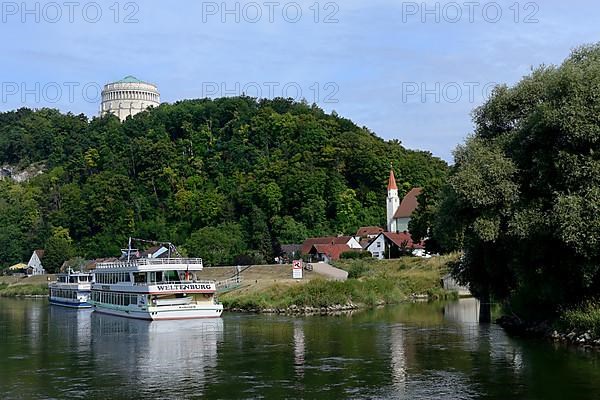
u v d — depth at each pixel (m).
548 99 40.59
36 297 135.12
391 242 130.75
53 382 32.50
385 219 166.25
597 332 36.88
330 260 122.06
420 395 27.25
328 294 74.62
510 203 39.69
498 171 39.72
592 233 35.12
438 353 37.78
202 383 31.31
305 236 150.50
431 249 103.69
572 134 37.41
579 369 31.08
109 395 29.23
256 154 186.12
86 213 173.88
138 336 52.38
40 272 165.88
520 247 40.94
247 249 141.75
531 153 41.12
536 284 42.12
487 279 51.34
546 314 44.56
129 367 36.72
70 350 44.72
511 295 50.62
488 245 45.34
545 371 30.91
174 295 65.88
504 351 37.38
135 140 196.25
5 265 179.88
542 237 39.00
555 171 39.09
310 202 157.75
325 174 165.62
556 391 27.06
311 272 101.69
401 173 176.88
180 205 165.88
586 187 36.91
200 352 41.75
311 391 28.67
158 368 36.06
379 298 78.62
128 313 70.44
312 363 35.88
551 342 39.50
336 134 191.88
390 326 53.00
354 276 96.38
